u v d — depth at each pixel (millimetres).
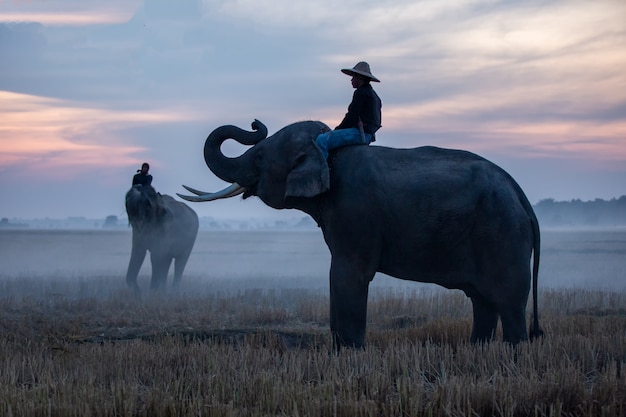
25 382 12766
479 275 14727
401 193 14805
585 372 12938
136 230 31109
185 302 25750
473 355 13203
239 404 11109
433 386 11609
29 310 24219
